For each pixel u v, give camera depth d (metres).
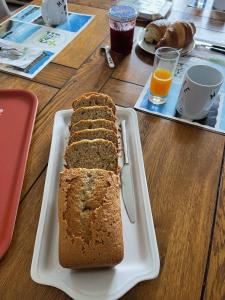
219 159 0.63
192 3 1.24
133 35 0.94
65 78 0.83
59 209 0.46
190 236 0.49
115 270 0.44
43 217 0.48
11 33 0.99
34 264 0.43
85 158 0.56
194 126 0.70
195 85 0.64
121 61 0.90
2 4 1.18
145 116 0.72
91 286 0.42
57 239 0.47
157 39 0.93
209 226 0.51
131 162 0.59
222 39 1.02
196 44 0.98
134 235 0.48
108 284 0.42
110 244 0.42
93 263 0.42
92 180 0.48
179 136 0.67
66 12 1.05
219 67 0.89
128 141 0.63
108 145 0.56
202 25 1.10
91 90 0.79
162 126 0.69
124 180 0.55
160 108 0.74
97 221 0.43
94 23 1.07
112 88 0.80
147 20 1.10
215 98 0.73
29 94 0.74
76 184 0.47
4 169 0.58
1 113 0.69
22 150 0.61
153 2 1.17
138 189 0.54
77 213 0.44
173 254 0.47
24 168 0.58
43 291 0.42
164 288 0.43
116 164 0.56
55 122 0.65
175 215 0.52
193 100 0.67
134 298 0.42
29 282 0.43
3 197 0.53
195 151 0.64
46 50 0.93
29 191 0.55
